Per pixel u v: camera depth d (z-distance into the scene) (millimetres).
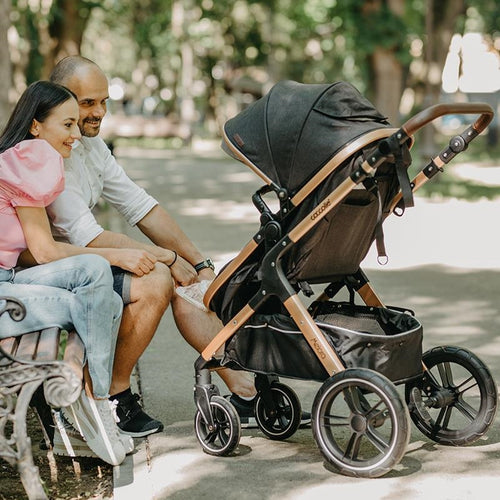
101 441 5207
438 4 23344
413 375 5188
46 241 5125
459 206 18750
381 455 4809
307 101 5094
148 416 5824
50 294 5043
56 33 30734
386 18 22688
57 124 5211
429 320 8875
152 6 57375
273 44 53812
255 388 5719
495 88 58906
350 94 5070
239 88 65000
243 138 5293
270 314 5461
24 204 5047
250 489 4828
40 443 5727
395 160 4781
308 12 41188
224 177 27391
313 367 5090
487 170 29438
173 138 51375
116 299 5277
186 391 6719
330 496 4695
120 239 5742
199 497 4742
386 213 5461
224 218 17062
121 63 81688
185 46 48094
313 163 4949
